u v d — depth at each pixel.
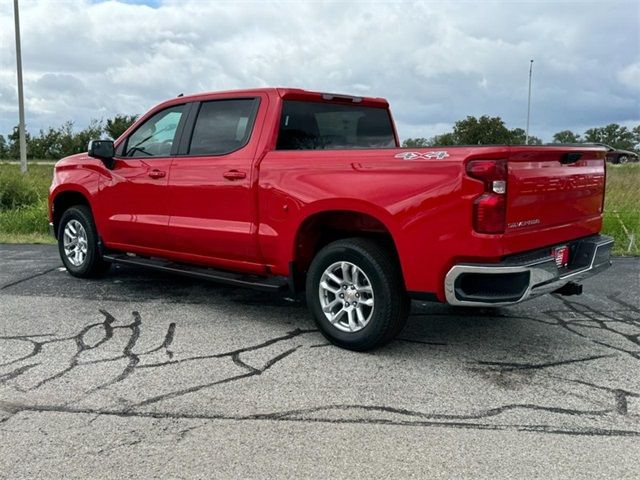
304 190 4.66
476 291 4.02
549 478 2.83
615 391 3.83
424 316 5.50
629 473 2.88
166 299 6.08
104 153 6.05
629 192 12.77
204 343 4.73
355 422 3.39
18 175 15.30
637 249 9.05
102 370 4.16
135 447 3.11
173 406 3.60
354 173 4.41
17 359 4.37
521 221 4.03
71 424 3.37
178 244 5.72
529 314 5.57
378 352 4.55
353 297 4.53
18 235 11.22
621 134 51.91
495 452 3.07
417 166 4.10
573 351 4.58
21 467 2.92
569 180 4.50
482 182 3.85
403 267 4.20
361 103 5.81
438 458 3.01
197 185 5.43
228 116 5.38
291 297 6.18
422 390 3.84
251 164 5.03
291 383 3.95
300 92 5.23
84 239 6.88
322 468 2.91
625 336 4.95
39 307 5.78
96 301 5.99
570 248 4.68
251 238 5.04
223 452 3.06
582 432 3.28
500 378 4.04
